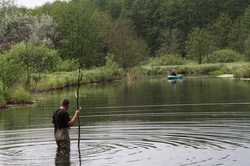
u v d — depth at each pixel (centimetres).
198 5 17512
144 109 3456
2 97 4144
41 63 6669
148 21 17875
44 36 9650
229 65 10069
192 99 4106
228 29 15250
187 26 17450
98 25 11169
